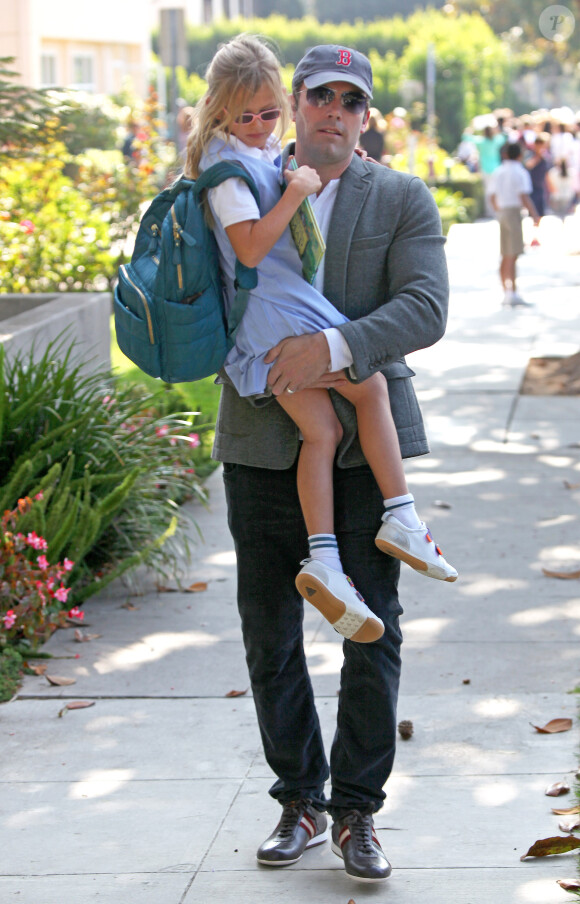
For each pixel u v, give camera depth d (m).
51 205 14.45
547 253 23.81
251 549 3.87
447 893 3.81
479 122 37.91
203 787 4.64
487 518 8.10
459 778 4.61
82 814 4.45
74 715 5.38
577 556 7.30
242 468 3.85
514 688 5.47
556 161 31.31
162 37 17.20
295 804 4.08
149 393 9.11
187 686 5.66
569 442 10.05
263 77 3.49
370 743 3.81
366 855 3.82
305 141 3.63
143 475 7.33
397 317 3.56
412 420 3.83
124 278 3.67
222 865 4.04
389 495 3.64
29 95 9.60
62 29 30.66
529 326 15.56
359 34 55.47
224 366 3.74
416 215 3.67
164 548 7.41
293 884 3.91
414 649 5.99
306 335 3.55
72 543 6.54
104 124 19.55
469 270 21.41
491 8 67.75
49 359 8.05
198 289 3.57
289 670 3.96
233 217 3.46
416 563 3.61
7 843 4.25
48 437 6.70
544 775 4.61
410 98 42.97
